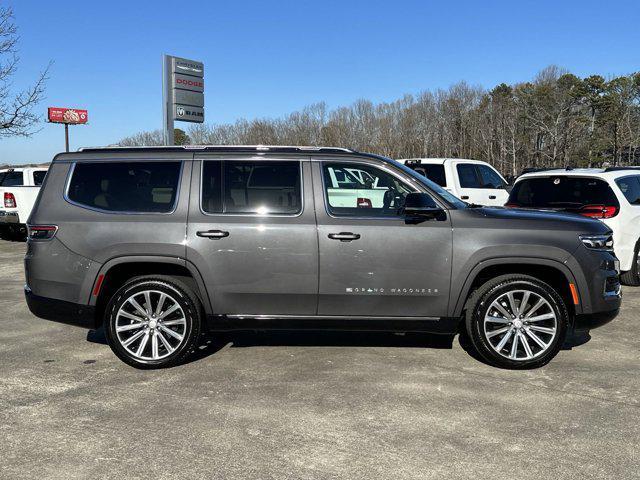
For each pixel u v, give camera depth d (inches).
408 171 187.9
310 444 133.8
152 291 183.8
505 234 179.0
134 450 131.2
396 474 120.3
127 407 155.4
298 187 183.3
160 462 125.7
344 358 195.9
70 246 182.2
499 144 2664.9
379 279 179.3
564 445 133.0
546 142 2532.0
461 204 192.9
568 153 2404.0
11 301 292.4
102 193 186.4
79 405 157.0
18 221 538.3
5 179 573.3
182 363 190.2
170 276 185.5
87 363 193.2
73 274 182.2
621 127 2303.2
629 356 199.0
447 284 179.2
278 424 144.4
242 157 186.1
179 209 182.5
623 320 247.8
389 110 2824.8
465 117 2738.7
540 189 309.7
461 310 181.2
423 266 178.7
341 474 120.4
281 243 179.5
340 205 182.5
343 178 184.4
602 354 201.2
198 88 612.1
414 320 181.9
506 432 139.6
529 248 177.9
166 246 179.9
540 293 180.2
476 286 190.1
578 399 160.1
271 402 158.2
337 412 151.5
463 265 178.4
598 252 182.4
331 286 179.9
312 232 179.2
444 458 127.0
